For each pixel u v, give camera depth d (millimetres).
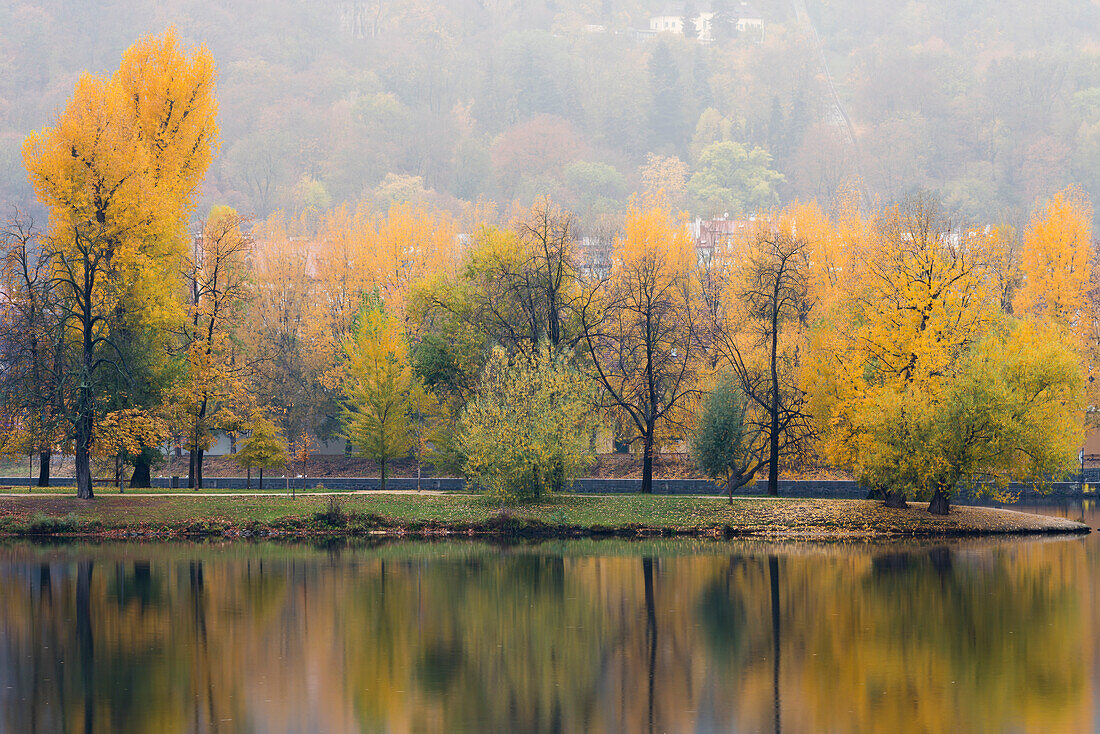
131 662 50625
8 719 41812
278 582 72000
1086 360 126938
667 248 135750
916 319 95312
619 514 99688
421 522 97812
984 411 92750
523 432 99750
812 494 119500
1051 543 91125
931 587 69125
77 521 93750
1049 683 46094
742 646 53469
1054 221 132875
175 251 102375
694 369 116188
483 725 41125
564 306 112188
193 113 103250
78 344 99625
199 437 108938
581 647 53562
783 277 112312
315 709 43125
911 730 39969
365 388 114750
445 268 146625
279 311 155000
